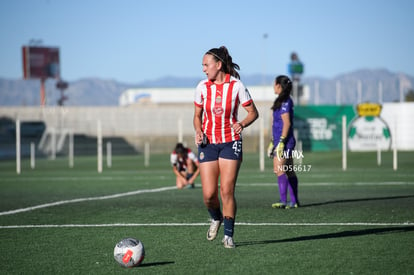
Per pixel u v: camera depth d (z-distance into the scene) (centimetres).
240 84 1138
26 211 1844
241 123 1138
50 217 1695
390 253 1107
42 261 1086
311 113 6919
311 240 1255
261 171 3838
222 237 1314
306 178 3139
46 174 3881
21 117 7975
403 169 3872
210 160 1158
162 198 2222
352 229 1396
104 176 3569
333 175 3353
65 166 5066
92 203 2062
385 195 2214
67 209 1892
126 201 2122
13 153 7588
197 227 1472
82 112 8038
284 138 1773
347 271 969
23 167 4997
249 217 1634
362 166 4325
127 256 1009
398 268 986
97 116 8044
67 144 7781
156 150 8075
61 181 3203
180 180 2670
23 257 1124
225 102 1128
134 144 8031
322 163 4788
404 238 1265
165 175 3603
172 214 1733
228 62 1141
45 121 8006
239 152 1154
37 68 17600
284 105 1786
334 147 6919
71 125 8000
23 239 1323
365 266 1002
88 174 3806
